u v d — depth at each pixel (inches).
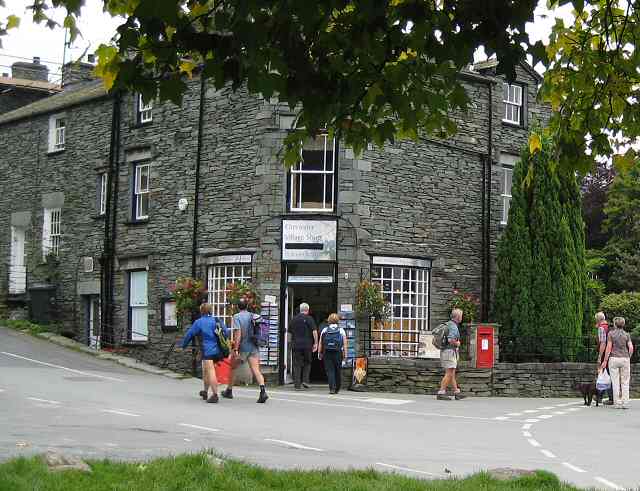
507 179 1146.0
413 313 1026.7
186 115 1071.6
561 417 737.6
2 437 467.2
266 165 989.2
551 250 1046.4
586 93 376.2
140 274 1116.5
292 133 335.9
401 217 1022.4
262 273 980.6
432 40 274.7
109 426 543.2
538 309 1037.8
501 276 1053.8
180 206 1060.5
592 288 1278.3
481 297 1094.4
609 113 376.2
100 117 1192.2
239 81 274.5
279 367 969.5
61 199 1242.6
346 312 970.1
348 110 321.7
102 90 1175.6
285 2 257.8
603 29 375.2
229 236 1012.5
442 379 929.5
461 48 266.5
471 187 1098.7
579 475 439.2
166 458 377.4
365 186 993.5
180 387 868.0
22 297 1285.7
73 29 305.1
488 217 1106.1
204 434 530.0
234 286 972.6
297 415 671.8
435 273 1049.5
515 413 759.1
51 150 1269.7
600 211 1646.2
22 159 1322.6
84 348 1117.7
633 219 1544.0
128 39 264.5
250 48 255.1
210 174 1041.5
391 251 1010.1
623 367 842.8
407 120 317.7
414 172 1039.0
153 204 1101.1
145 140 1119.6
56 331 1206.9
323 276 981.2
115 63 284.2
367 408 756.6
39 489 304.0
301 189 993.5
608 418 738.2
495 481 366.6
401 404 805.2
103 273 1147.9
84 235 1199.6
